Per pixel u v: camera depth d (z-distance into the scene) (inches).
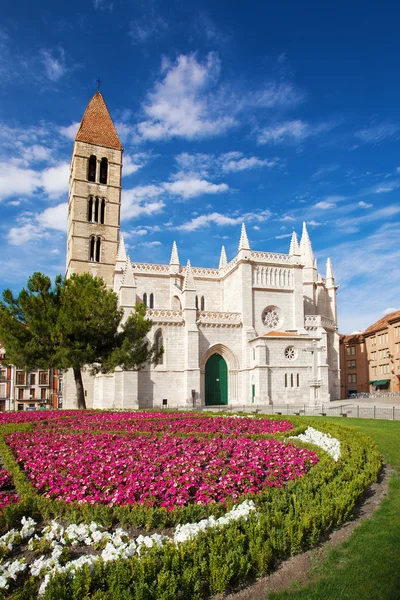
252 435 970.1
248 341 2386.8
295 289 2564.0
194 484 569.0
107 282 3058.6
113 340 1686.8
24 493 523.8
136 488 530.6
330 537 456.8
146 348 1766.7
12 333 1541.6
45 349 1565.0
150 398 2245.3
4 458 729.6
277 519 427.8
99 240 3120.1
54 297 1653.5
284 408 2058.3
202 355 2369.6
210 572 349.4
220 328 2420.0
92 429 1089.4
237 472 623.2
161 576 324.2
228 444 840.9
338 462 667.4
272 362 2276.1
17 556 390.3
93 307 1565.0
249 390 2358.5
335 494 513.0
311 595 351.6
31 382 4077.3
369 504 556.4
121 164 3277.6
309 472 605.9
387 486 634.2
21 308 1585.9
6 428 1091.3
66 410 1610.5
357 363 3959.2
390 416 1622.8
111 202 3176.7
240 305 2484.0
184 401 2276.1
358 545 433.7
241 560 361.4
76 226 3041.3
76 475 611.2
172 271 2733.8
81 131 3179.1
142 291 2687.0
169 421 1229.7
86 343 1579.7
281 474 614.5
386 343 3516.2
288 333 2429.9
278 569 393.7
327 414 1743.4
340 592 355.6
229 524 407.2
